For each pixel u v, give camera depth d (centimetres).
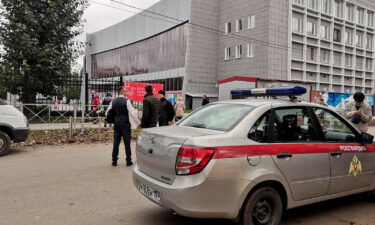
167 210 445
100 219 406
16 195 496
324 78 3725
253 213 347
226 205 324
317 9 3619
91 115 1372
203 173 315
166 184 339
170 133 356
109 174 639
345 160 428
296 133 393
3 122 798
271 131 369
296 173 372
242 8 3606
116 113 709
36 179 592
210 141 326
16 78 1434
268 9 3272
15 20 1378
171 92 4147
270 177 347
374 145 472
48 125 1330
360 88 4172
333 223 410
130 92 1581
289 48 3381
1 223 385
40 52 1398
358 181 448
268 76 3262
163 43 4394
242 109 390
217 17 3981
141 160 395
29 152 865
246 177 332
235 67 3700
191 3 3772
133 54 5256
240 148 337
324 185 404
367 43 4316
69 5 1476
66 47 1530
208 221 409
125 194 512
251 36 3478
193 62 3816
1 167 683
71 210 435
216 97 3972
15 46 1363
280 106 393
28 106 1358
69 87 1568
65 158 794
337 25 3866
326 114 436
